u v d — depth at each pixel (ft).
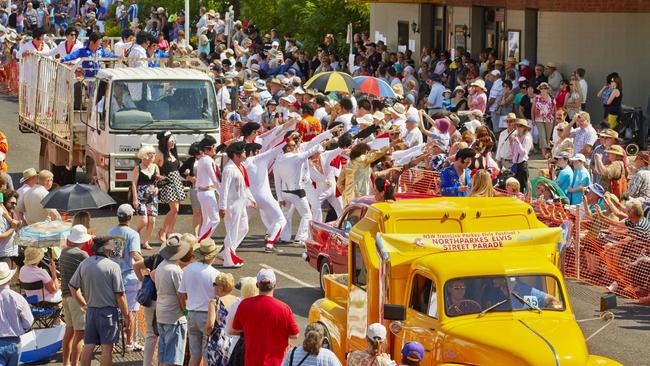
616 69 160.15
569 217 96.22
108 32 273.54
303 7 232.94
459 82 167.32
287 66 195.31
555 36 171.12
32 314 76.07
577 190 102.78
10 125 194.70
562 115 144.77
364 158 97.35
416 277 61.36
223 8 270.46
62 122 133.49
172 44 155.22
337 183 98.78
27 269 80.18
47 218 93.30
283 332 62.08
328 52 199.00
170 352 69.56
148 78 122.42
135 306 78.43
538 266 60.39
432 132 117.29
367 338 56.85
